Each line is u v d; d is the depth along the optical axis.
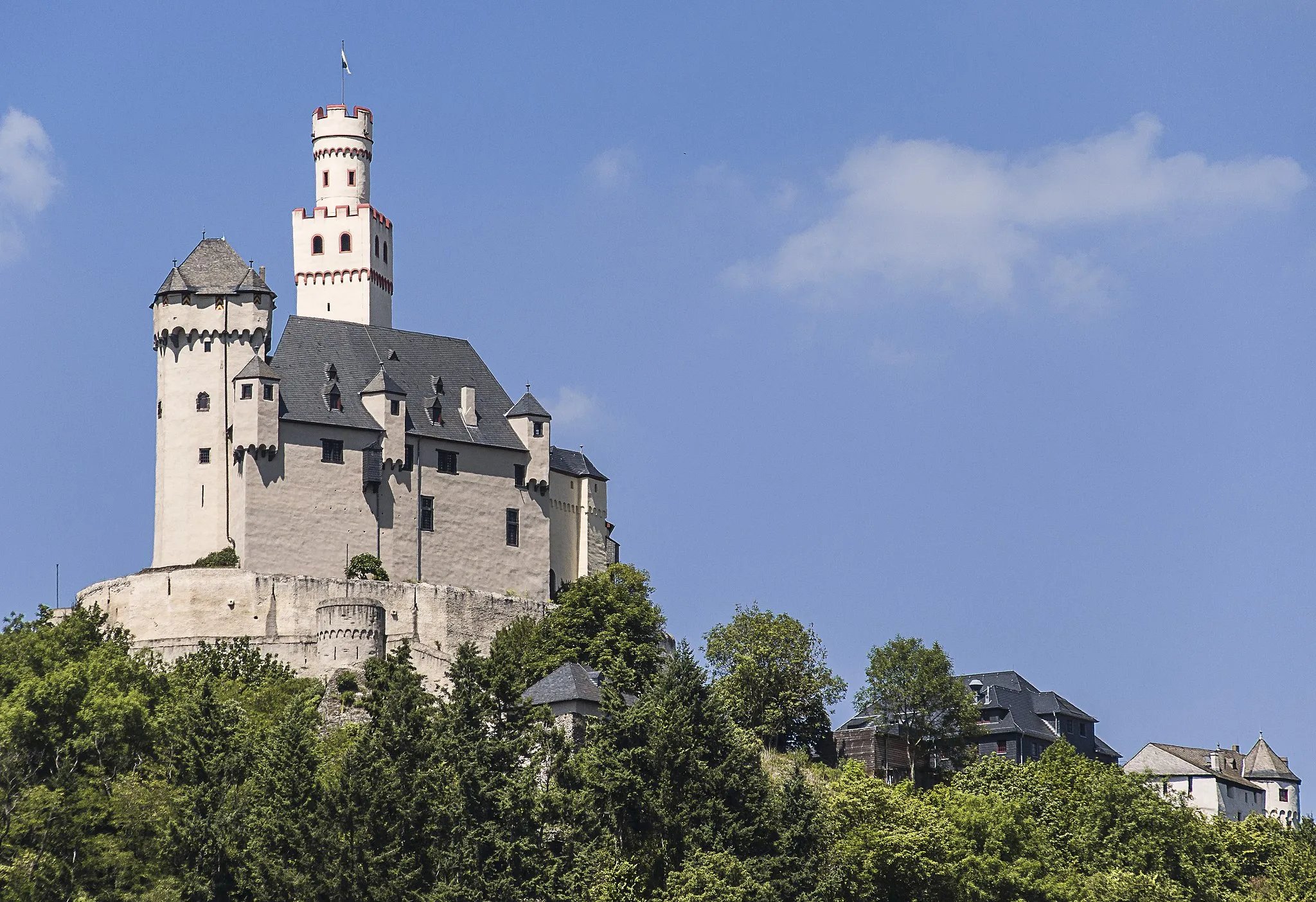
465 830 152.12
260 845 151.62
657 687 172.38
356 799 152.00
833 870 163.88
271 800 154.88
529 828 155.00
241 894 152.50
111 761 172.38
